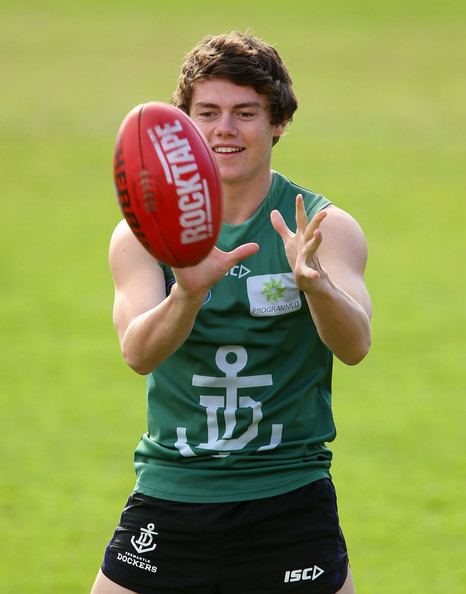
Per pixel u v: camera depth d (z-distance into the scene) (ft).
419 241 152.05
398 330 114.62
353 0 437.58
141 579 39.78
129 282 39.50
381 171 197.98
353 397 95.40
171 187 32.30
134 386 99.04
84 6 421.18
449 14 406.41
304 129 234.79
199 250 33.01
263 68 38.52
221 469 39.14
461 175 195.62
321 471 40.09
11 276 134.72
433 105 258.37
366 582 61.93
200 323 38.99
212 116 38.55
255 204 39.83
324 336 37.32
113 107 251.19
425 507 72.84
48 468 79.82
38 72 294.05
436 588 61.41
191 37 351.67
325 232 39.58
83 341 111.45
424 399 94.84
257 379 39.29
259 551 39.27
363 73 297.12
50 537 68.23
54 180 191.52
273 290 38.96
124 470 79.77
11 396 95.55
